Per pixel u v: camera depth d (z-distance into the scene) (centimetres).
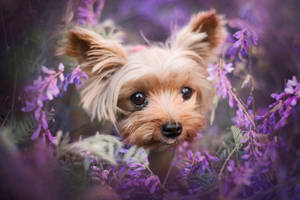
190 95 58
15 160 43
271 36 54
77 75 55
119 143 47
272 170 48
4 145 43
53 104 55
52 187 44
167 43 61
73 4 60
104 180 48
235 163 50
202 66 59
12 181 42
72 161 47
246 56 55
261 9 54
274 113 50
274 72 55
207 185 49
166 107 55
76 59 55
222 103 59
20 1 54
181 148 52
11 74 52
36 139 49
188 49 59
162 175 56
